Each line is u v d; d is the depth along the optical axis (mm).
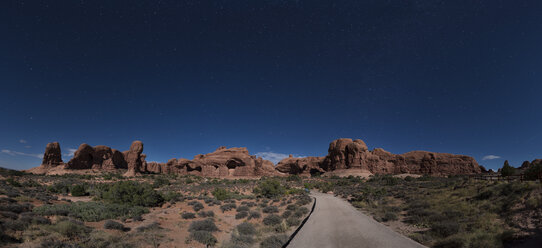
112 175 76625
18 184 32062
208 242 10797
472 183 20328
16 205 12758
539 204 9969
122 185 21484
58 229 9148
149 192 21812
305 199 27219
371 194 27875
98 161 93938
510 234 8398
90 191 31922
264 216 17844
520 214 10133
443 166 88312
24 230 8758
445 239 9320
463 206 13891
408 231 11906
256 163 106375
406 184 40094
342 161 96625
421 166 90312
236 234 12109
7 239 7504
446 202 16375
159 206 21516
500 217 10820
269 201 27453
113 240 9367
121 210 15617
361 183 53406
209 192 40031
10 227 8477
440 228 10523
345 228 12383
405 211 17109
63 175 71625
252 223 15320
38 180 50750
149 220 14492
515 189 12969
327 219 15312
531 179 15156
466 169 86188
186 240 10703
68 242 8180
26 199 17828
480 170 85562
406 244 9234
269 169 106375
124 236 10273
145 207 19422
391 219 15070
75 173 81375
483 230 9539
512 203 11531
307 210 20219
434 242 9508
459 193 17891
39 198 20000
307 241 10180
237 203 25406
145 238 10258
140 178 74938
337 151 99188
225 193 29312
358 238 10281
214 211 19953
